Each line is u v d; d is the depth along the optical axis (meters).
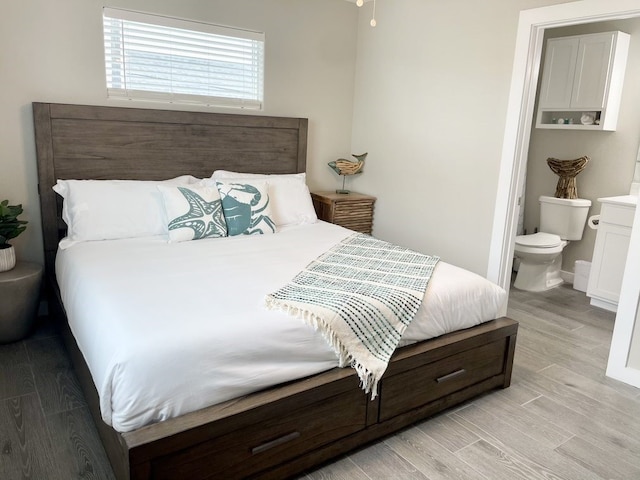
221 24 3.60
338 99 4.40
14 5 2.86
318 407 1.88
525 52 3.04
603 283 3.94
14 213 2.83
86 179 3.23
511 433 2.23
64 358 2.76
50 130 3.05
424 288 2.28
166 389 1.57
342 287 2.22
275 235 3.25
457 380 2.38
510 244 3.38
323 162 4.46
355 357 1.95
